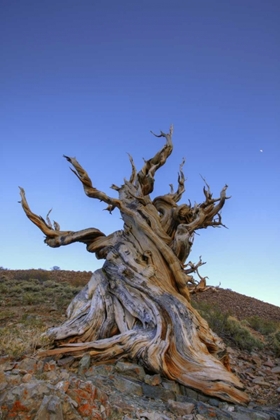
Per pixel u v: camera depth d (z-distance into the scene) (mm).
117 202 9367
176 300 7781
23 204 9469
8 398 3438
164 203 10109
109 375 5988
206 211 9703
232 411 5582
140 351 6602
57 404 3410
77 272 26266
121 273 8586
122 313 8164
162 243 8883
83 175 9352
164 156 10516
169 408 5109
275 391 7969
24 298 13852
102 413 3900
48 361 6145
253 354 10930
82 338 7641
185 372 6301
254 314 21172
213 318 13156
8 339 6820
